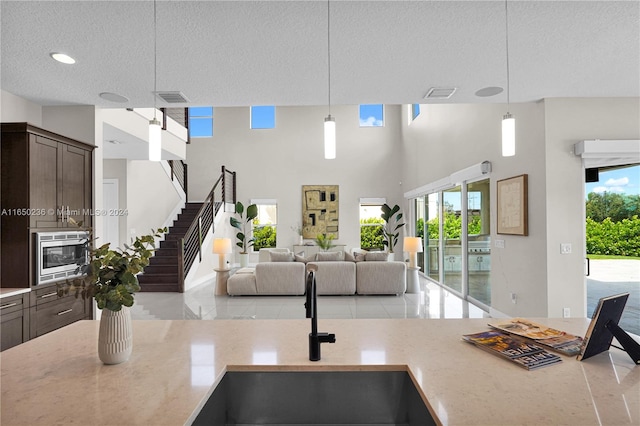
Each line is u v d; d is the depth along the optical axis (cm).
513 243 472
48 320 358
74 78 355
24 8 236
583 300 409
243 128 1131
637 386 123
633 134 412
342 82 368
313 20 255
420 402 125
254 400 144
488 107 527
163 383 127
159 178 896
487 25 262
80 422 103
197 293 696
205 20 253
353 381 144
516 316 466
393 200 1122
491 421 101
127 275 143
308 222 1120
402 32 271
